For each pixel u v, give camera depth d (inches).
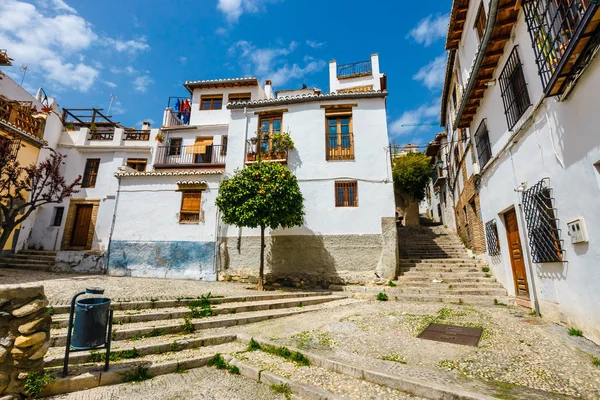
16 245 514.3
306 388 127.8
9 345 118.2
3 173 391.5
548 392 113.2
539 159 209.5
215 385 139.6
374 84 707.4
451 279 354.6
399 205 854.5
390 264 381.7
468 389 115.5
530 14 196.5
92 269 434.9
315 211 415.8
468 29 347.9
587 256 163.3
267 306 275.6
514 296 288.0
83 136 645.9
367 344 175.5
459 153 494.0
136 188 466.6
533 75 212.2
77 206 599.5
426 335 189.9
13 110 470.3
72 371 140.6
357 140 437.1
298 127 458.0
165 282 365.7
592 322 163.0
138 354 164.6
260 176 359.9
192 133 658.8
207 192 451.5
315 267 396.8
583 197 161.9
